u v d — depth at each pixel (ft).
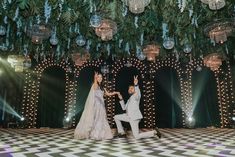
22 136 24.89
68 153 14.98
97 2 18.35
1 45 30.09
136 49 30.89
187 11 20.16
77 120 39.63
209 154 14.57
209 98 39.19
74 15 20.40
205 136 24.80
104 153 14.99
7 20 23.84
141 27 25.03
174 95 39.52
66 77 40.34
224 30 16.90
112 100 38.99
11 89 40.60
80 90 40.22
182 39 26.84
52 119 39.81
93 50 35.63
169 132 30.07
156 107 39.29
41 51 35.40
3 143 19.48
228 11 20.76
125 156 14.05
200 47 32.17
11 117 40.01
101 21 17.17
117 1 18.47
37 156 14.01
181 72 39.60
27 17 21.99
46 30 18.92
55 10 20.72
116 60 40.01
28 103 39.37
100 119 22.84
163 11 20.39
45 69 40.55
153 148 16.90
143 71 39.86
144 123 38.88
